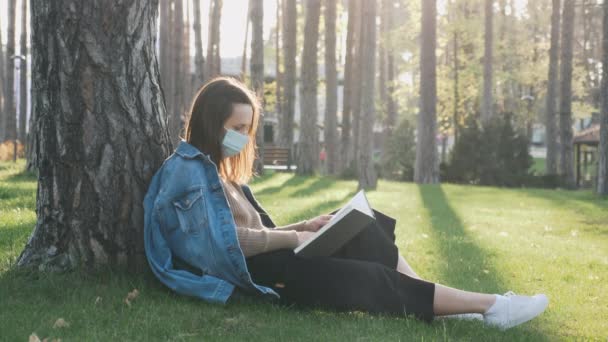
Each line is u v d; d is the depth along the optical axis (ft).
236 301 14.07
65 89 15.01
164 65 108.27
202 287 13.75
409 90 140.15
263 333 12.31
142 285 14.69
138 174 15.46
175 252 14.14
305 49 90.58
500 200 61.31
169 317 12.83
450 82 130.31
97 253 15.25
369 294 13.33
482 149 93.66
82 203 15.20
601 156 68.64
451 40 137.39
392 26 153.17
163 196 13.87
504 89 148.97
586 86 158.81
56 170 15.23
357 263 13.53
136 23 15.34
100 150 15.16
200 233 13.55
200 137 14.25
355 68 114.21
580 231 39.09
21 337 11.32
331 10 101.96
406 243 29.30
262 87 78.43
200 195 13.56
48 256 15.26
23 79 112.16
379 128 215.31
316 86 90.63
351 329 12.77
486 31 114.73
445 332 12.80
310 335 12.27
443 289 13.44
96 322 12.46
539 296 13.75
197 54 88.79
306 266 13.57
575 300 18.49
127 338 11.68
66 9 14.85
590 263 25.71
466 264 24.38
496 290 19.72
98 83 15.07
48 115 15.21
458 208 51.03
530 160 94.43
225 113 14.15
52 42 15.01
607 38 68.18
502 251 28.30
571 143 105.50
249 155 15.10
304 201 47.55
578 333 14.53
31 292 14.08
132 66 15.34
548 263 25.46
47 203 15.37
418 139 92.53
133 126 15.39
